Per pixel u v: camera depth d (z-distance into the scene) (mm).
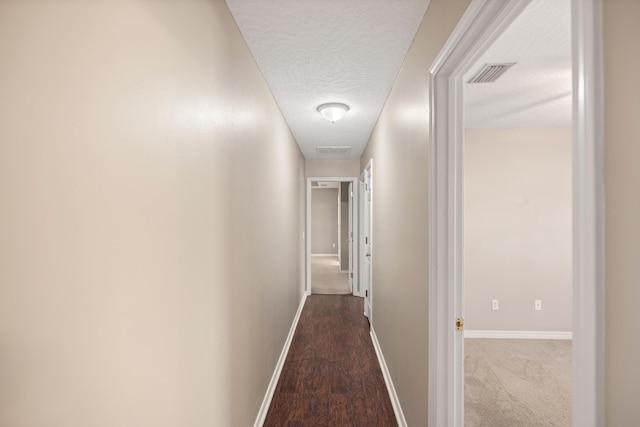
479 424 2174
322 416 2193
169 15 960
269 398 2363
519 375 2840
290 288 3609
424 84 1592
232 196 1567
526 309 3697
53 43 584
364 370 2838
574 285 594
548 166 3678
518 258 3697
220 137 1402
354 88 2508
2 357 517
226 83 1481
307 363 2973
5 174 517
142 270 834
